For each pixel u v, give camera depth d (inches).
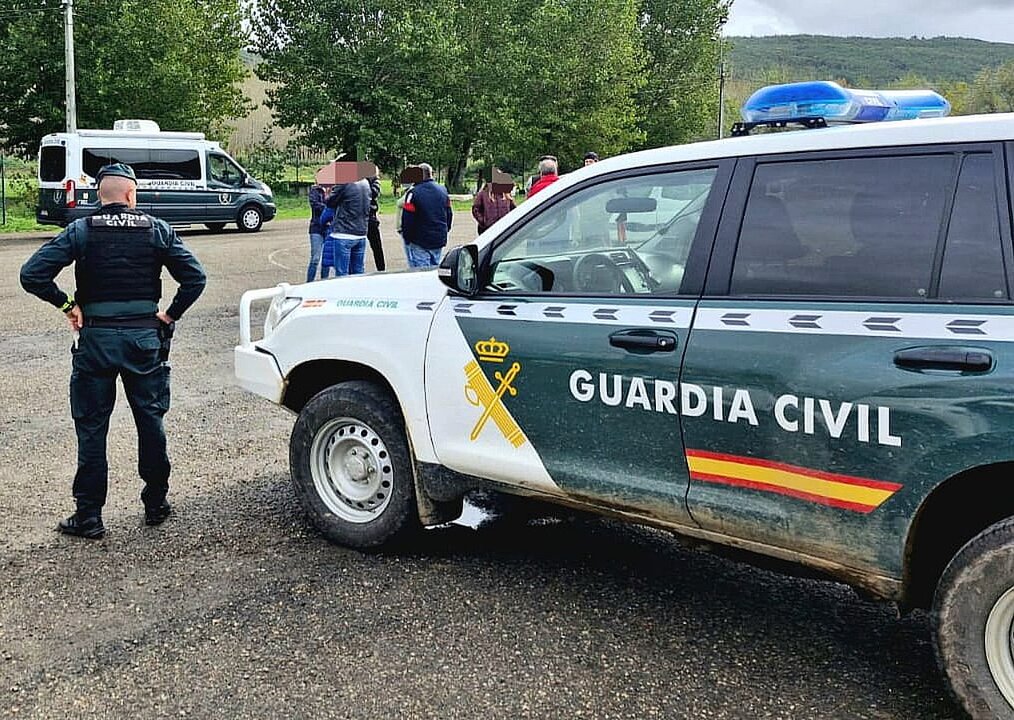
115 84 1160.2
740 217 134.5
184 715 124.8
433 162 1657.2
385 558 176.6
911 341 116.0
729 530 133.8
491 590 163.2
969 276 115.0
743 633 148.6
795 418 124.0
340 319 178.5
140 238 181.0
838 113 140.6
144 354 181.2
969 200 116.3
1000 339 110.1
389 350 169.9
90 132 857.5
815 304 124.9
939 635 116.5
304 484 185.5
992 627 112.7
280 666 137.0
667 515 139.4
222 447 242.8
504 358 153.3
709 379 131.0
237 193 941.8
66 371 325.4
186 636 145.6
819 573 130.7
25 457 231.1
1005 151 114.7
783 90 144.5
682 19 2268.7
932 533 122.0
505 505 201.6
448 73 1601.9
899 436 116.0
